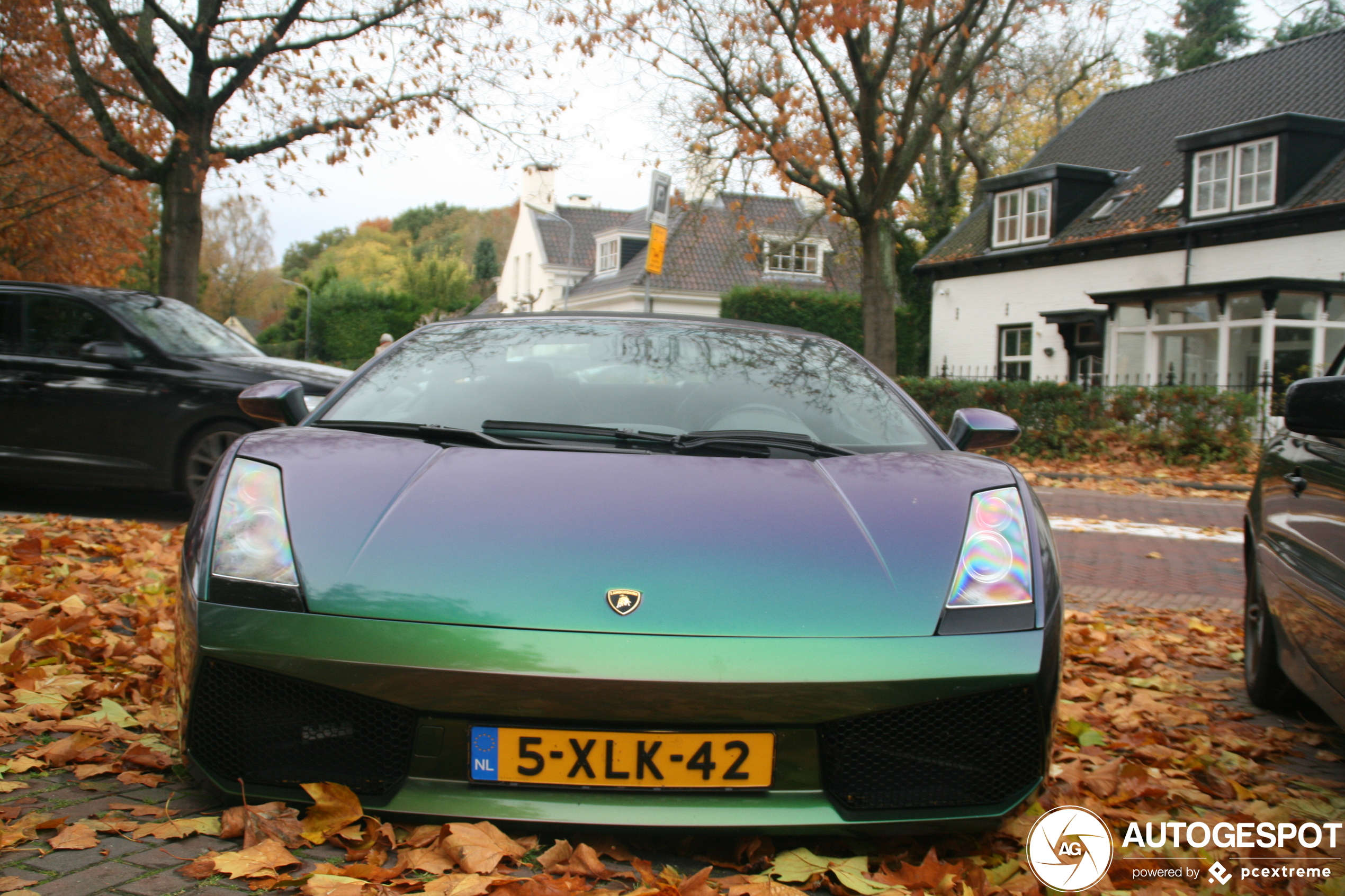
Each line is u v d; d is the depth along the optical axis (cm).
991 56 1788
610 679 186
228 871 181
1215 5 3800
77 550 519
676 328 337
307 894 175
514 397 288
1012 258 2470
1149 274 2181
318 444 248
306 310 6419
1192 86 2527
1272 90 2284
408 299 5566
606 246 4325
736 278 3788
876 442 280
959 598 205
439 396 289
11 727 264
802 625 195
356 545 208
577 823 188
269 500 220
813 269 3822
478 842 186
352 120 1373
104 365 662
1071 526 883
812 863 195
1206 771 285
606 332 330
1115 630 484
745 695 188
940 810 198
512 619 193
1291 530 319
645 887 184
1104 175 2394
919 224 3070
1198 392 1398
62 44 1390
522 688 187
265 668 194
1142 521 935
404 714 194
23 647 326
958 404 1628
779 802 193
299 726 198
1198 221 2081
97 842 198
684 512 221
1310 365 1877
